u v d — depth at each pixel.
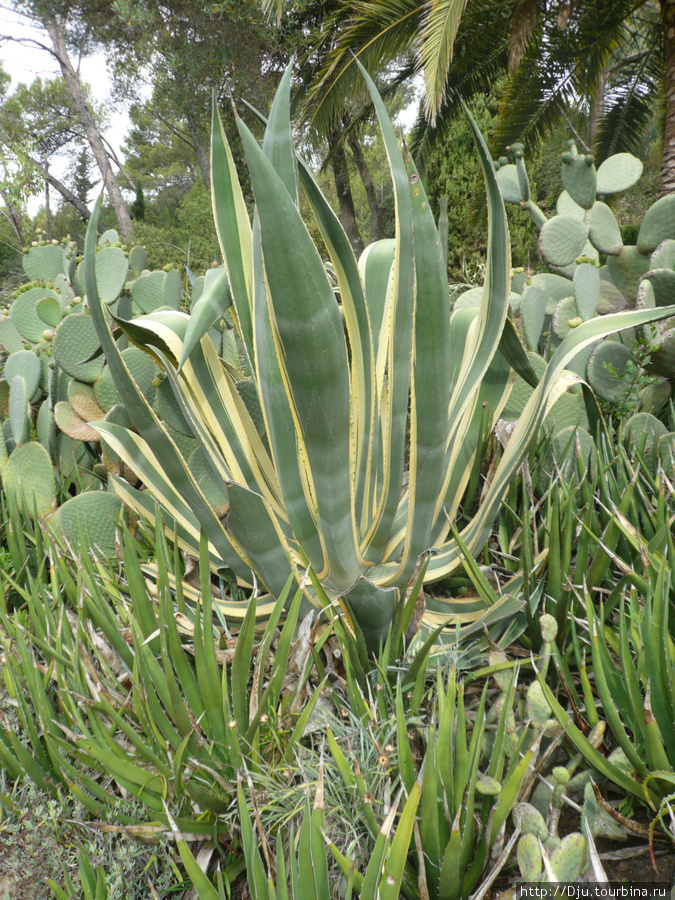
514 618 1.38
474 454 1.66
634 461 1.77
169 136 25.23
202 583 1.08
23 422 2.18
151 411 1.33
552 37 6.98
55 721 1.09
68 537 1.88
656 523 1.44
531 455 1.91
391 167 1.18
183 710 1.04
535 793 1.10
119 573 1.68
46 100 19.62
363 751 1.07
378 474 1.57
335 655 1.41
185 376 1.57
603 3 6.53
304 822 0.83
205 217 15.34
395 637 1.31
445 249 1.39
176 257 11.70
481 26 7.09
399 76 9.05
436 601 1.50
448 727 0.91
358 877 0.84
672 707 1.01
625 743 0.98
